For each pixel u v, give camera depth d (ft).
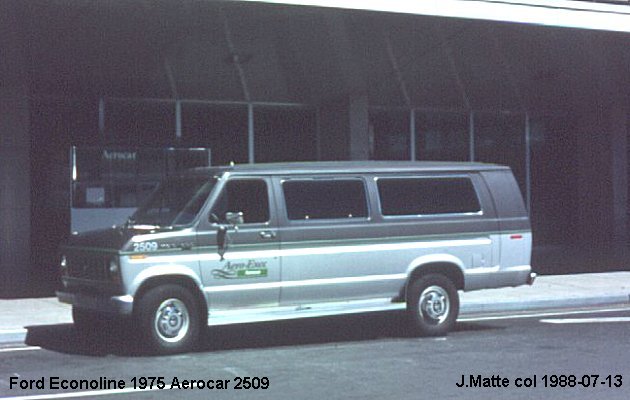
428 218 42.75
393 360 36.01
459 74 73.26
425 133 77.97
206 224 38.50
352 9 57.67
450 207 43.37
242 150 70.64
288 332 44.83
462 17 60.64
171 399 29.22
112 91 65.57
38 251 63.82
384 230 41.78
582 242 85.51
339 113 72.79
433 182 43.29
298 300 40.24
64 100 64.75
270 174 40.16
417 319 42.22
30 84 63.05
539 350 38.22
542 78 76.33
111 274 37.45
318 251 40.42
